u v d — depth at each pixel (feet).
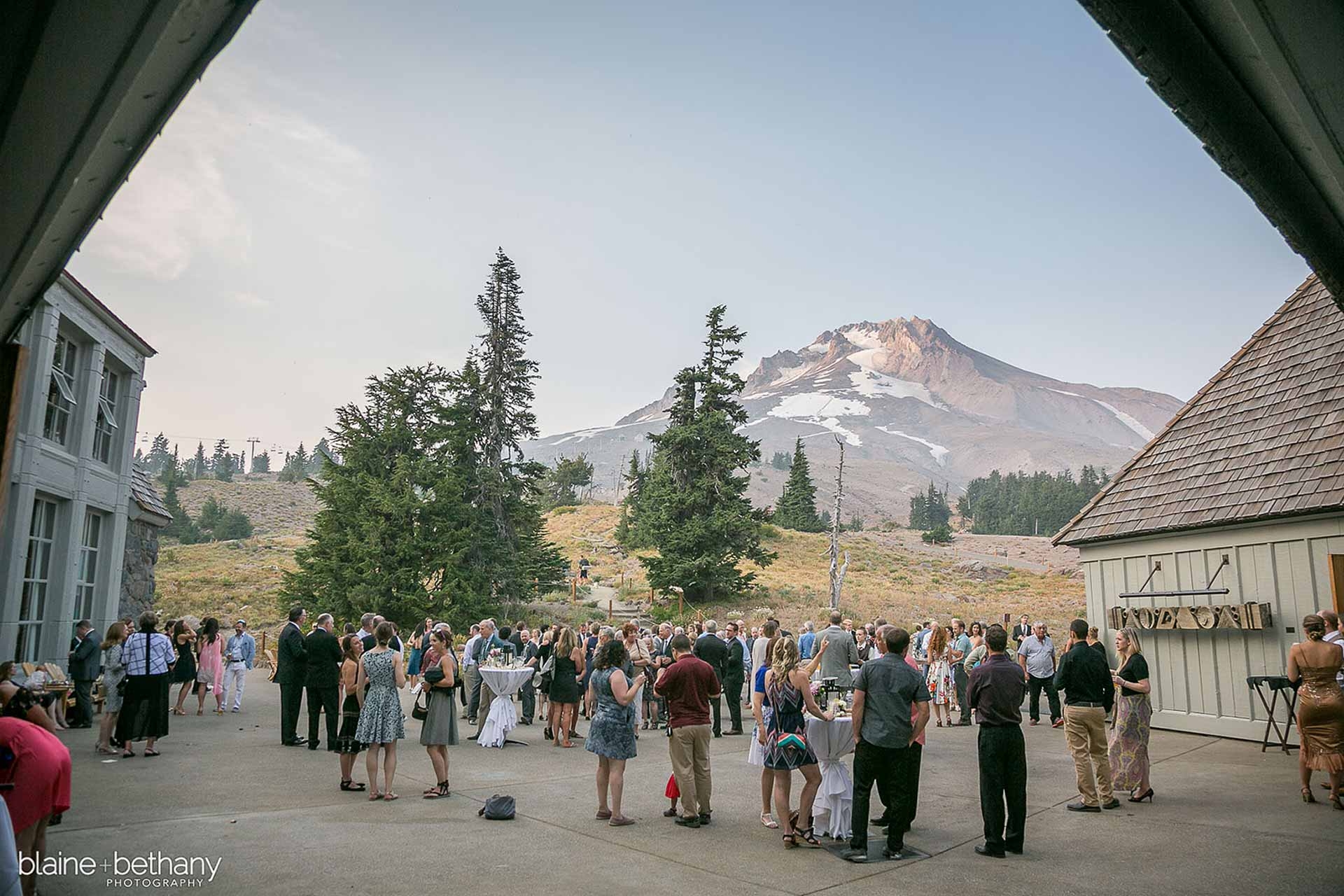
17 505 44.47
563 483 345.92
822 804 26.61
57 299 47.73
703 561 151.23
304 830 25.54
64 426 51.83
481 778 35.42
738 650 52.01
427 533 121.29
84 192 10.43
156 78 8.67
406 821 27.14
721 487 156.25
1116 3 9.82
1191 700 49.49
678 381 164.55
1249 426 50.67
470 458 137.28
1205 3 9.59
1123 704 32.04
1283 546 44.68
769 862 23.47
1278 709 43.98
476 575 125.70
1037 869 22.77
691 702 28.22
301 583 117.80
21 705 18.33
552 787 33.86
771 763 25.71
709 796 28.40
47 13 7.91
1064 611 168.76
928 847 25.30
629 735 28.14
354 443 122.72
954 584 207.82
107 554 58.44
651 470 234.79
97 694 52.13
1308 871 22.27
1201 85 10.94
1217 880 21.59
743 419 164.35
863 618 149.79
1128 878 21.90
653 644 60.49
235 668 57.72
